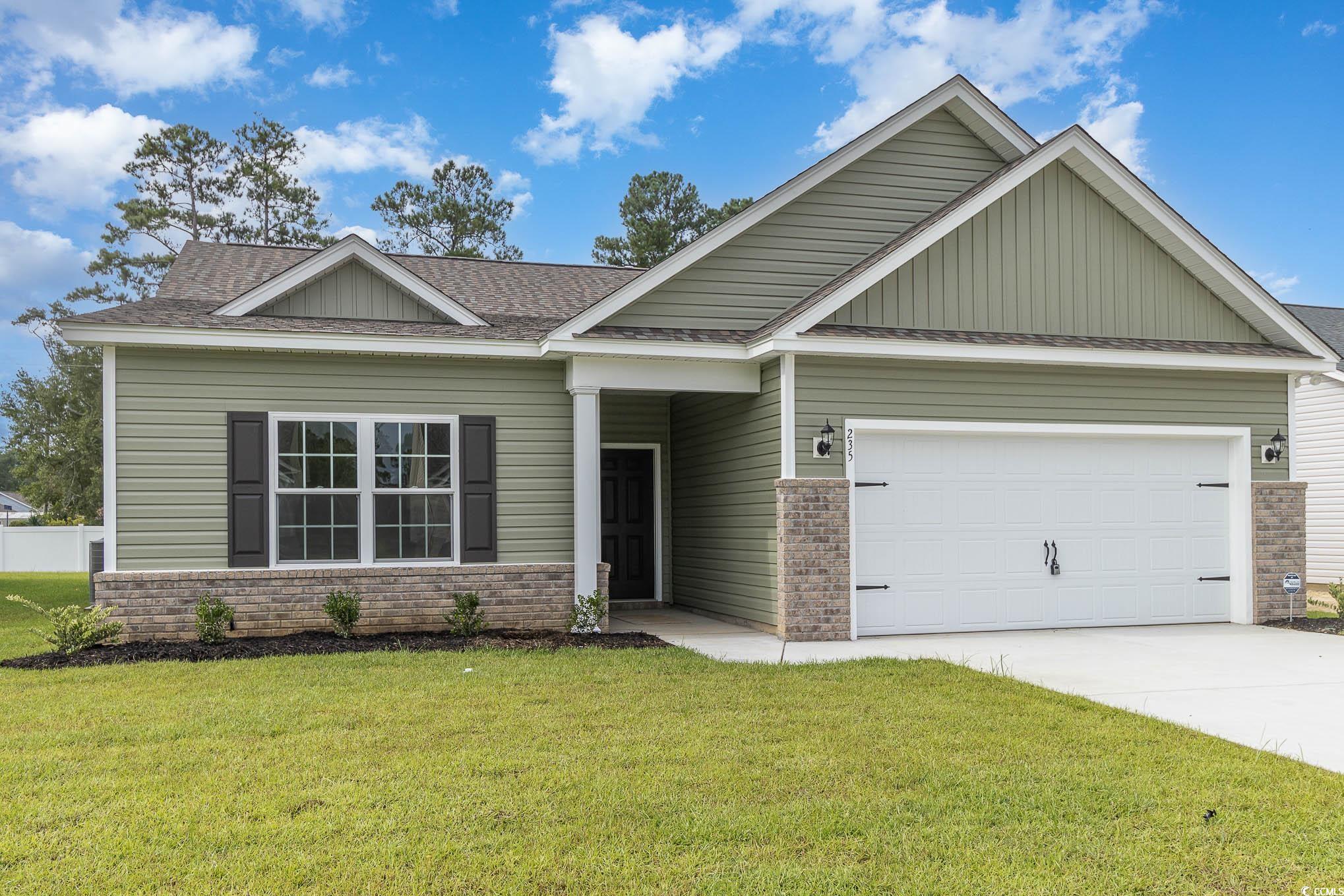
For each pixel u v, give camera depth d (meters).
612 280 16.69
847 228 13.16
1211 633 12.28
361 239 12.29
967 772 6.00
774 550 11.87
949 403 12.19
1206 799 5.54
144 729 6.84
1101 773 6.00
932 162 13.54
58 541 28.30
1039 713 7.55
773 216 12.90
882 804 5.41
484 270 16.59
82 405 40.91
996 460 12.49
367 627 11.55
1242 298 13.20
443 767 6.00
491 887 4.35
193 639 11.04
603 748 6.45
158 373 11.09
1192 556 13.19
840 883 4.43
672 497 15.78
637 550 15.86
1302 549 13.39
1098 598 12.80
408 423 11.89
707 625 13.13
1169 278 13.29
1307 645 11.26
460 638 11.12
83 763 6.04
